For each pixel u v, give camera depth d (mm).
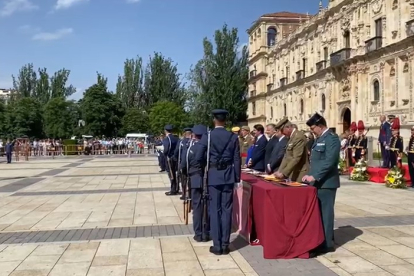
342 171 20906
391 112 32000
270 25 67500
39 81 88312
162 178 19672
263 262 6715
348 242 7809
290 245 6902
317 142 7449
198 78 66938
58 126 72688
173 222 9805
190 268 6461
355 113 37438
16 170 26078
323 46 45750
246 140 16906
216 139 7430
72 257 7090
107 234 8695
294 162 8047
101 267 6555
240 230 8469
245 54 74500
